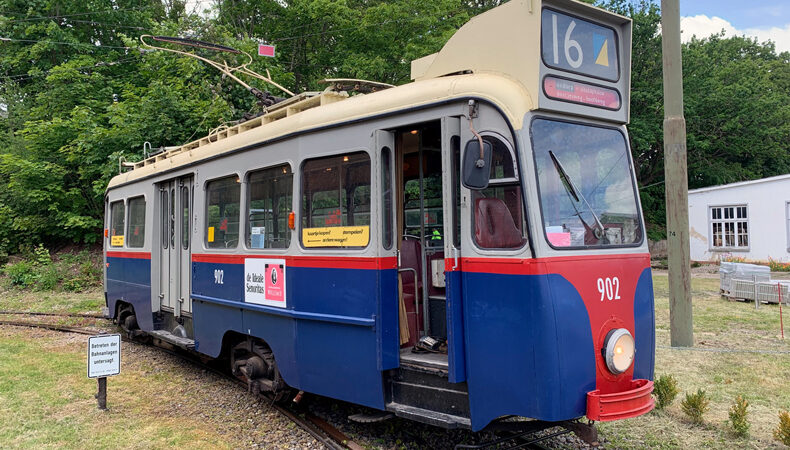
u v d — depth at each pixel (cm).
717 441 490
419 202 514
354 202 477
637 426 529
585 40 435
